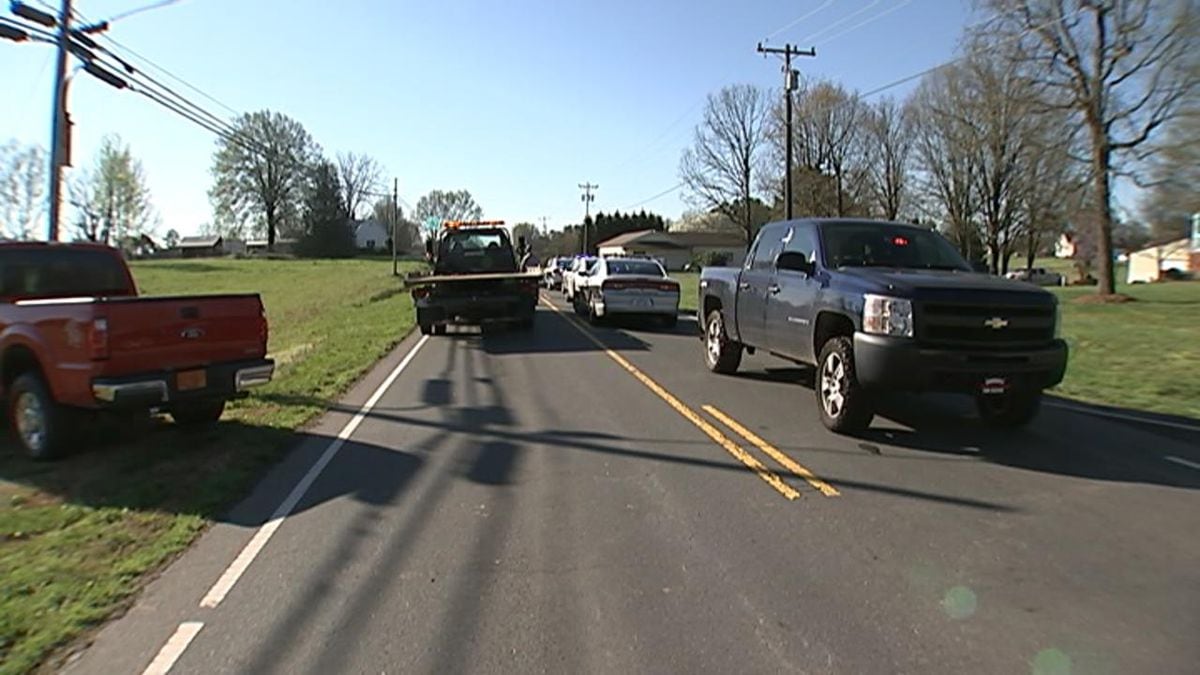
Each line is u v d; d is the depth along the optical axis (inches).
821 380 309.3
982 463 257.3
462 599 161.9
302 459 279.0
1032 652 137.0
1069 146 1171.9
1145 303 1078.4
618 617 152.6
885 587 163.9
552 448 285.1
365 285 1662.2
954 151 1943.9
